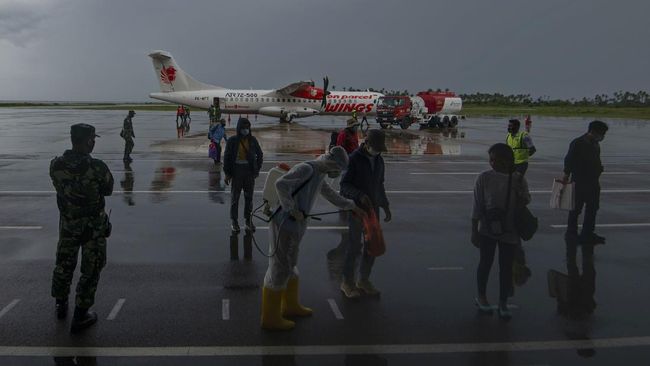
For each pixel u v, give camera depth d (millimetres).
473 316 4730
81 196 4367
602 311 4875
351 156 5133
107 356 3893
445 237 7543
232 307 4867
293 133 28828
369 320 4629
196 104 37875
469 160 17062
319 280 5684
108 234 4629
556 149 21969
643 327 4523
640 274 5969
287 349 4047
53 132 28438
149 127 35000
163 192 10891
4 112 67500
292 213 4215
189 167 14656
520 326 4523
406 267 6156
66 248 4461
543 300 5141
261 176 13156
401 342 4195
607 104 117062
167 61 38000
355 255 5211
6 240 7125
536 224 4848
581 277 5848
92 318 4434
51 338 4180
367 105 37250
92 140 4480
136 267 6031
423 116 36156
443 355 3984
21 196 10273
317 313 4777
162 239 7273
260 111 37500
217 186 11648
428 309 4887
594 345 4176
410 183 12422
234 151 7516
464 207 9703
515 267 6199
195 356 3906
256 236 7488
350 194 5004
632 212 9461
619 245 7191
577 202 7395
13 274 5723
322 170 4402
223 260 6344
